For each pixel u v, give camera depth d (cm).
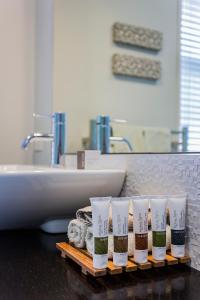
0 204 84
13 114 167
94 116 131
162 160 81
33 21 171
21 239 92
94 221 62
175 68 104
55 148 129
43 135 130
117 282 61
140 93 116
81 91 137
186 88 99
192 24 98
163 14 110
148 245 68
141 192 91
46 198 88
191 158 71
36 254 78
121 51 125
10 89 167
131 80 121
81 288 58
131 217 68
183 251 69
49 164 147
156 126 109
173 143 102
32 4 171
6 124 166
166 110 106
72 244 75
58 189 88
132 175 96
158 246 67
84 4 138
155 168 85
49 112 151
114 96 125
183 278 63
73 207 94
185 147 97
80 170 92
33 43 171
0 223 93
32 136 129
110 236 66
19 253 79
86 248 71
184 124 98
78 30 140
